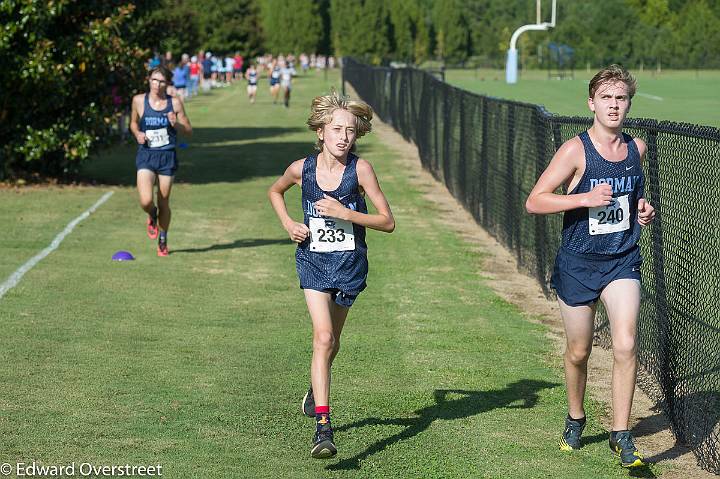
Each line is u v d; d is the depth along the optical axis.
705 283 17.84
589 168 15.83
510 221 35.56
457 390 20.42
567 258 16.22
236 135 85.12
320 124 16.20
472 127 43.84
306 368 21.62
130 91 54.00
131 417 18.23
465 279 31.70
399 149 74.94
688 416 17.53
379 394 20.06
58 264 32.09
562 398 19.95
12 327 24.30
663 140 19.64
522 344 24.09
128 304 27.11
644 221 15.74
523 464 16.44
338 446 17.11
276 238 38.22
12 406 18.61
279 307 27.36
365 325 25.70
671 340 18.75
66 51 50.25
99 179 56.09
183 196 49.66
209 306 27.27
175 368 21.38
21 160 53.88
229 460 16.31
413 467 16.22
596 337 24.70
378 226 16.28
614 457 16.83
